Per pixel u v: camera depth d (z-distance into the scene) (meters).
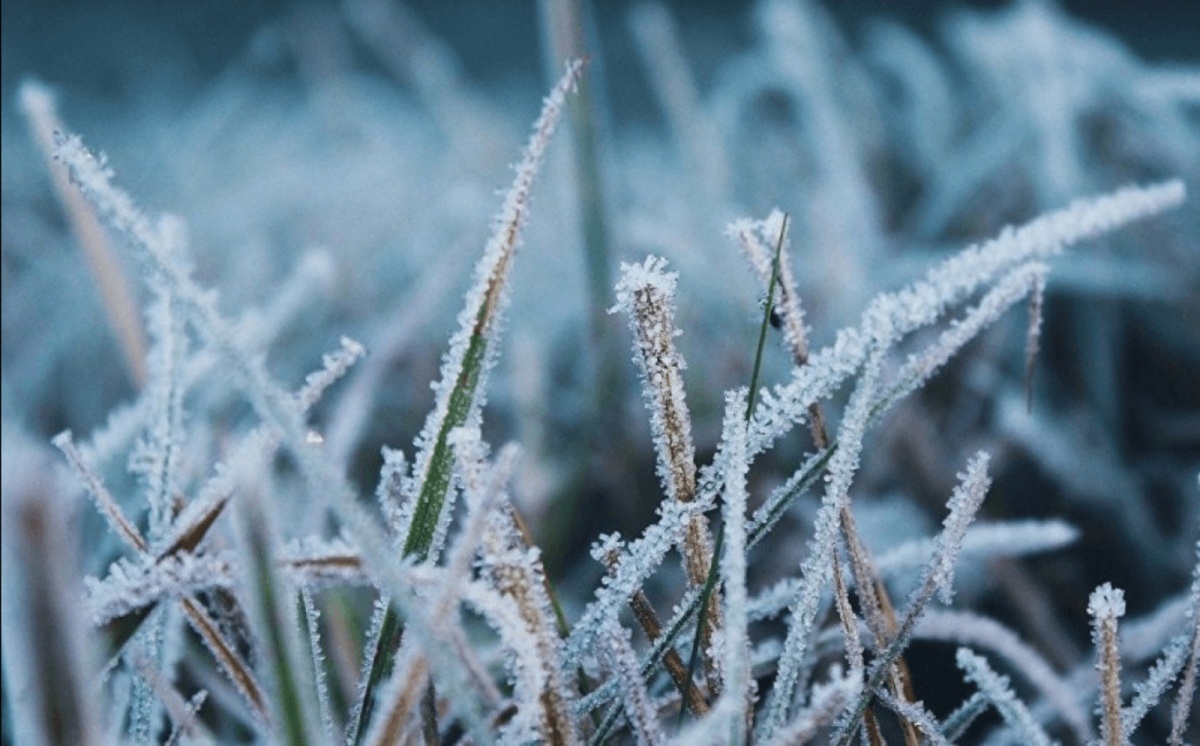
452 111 0.79
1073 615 0.41
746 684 0.29
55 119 0.37
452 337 0.30
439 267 0.49
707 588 0.30
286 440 0.28
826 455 0.31
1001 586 0.40
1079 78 0.63
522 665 0.29
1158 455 0.48
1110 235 0.54
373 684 0.30
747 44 1.25
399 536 0.30
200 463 0.38
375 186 0.77
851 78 0.72
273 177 0.80
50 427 0.53
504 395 0.51
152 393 0.34
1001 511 0.44
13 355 0.57
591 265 0.45
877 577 0.32
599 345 0.45
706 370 0.51
